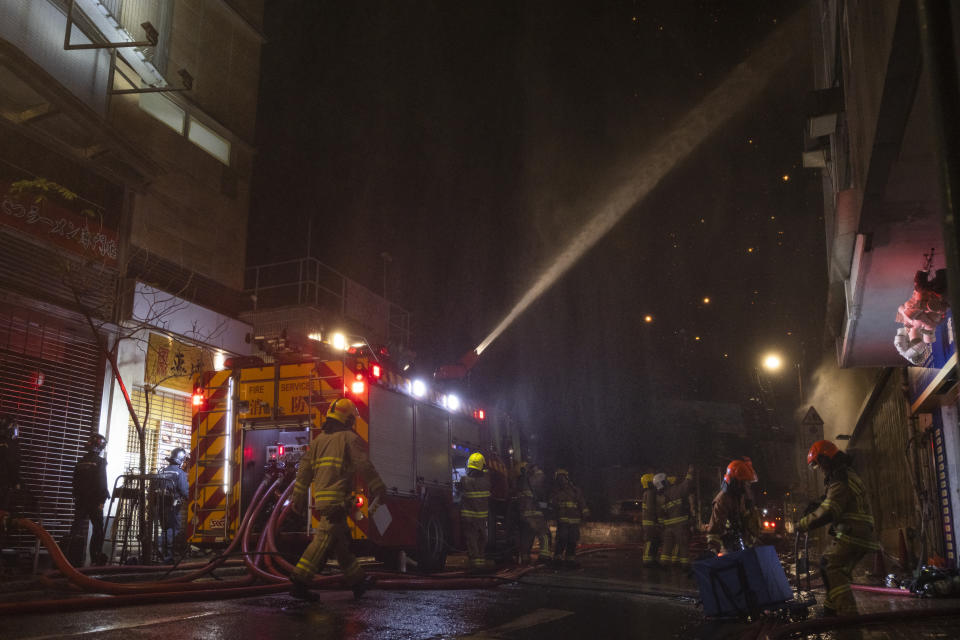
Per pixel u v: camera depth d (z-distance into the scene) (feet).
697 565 21.97
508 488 42.37
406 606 22.54
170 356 45.06
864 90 17.48
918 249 21.95
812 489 81.51
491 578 30.63
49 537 21.86
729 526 25.54
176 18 52.85
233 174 57.41
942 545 35.58
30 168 37.42
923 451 38.78
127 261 43.57
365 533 29.73
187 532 32.22
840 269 27.58
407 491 33.81
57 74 40.40
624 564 43.80
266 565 25.96
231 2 58.39
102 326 40.32
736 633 19.40
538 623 20.86
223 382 33.17
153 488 33.94
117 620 18.08
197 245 52.85
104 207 42.16
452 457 39.58
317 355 33.73
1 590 23.67
